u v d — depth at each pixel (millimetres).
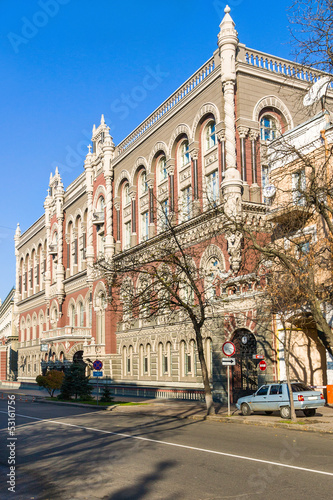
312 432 16594
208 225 30938
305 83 33094
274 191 24703
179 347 34531
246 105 31000
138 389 37719
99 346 45188
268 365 24953
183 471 10594
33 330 71188
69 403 34562
